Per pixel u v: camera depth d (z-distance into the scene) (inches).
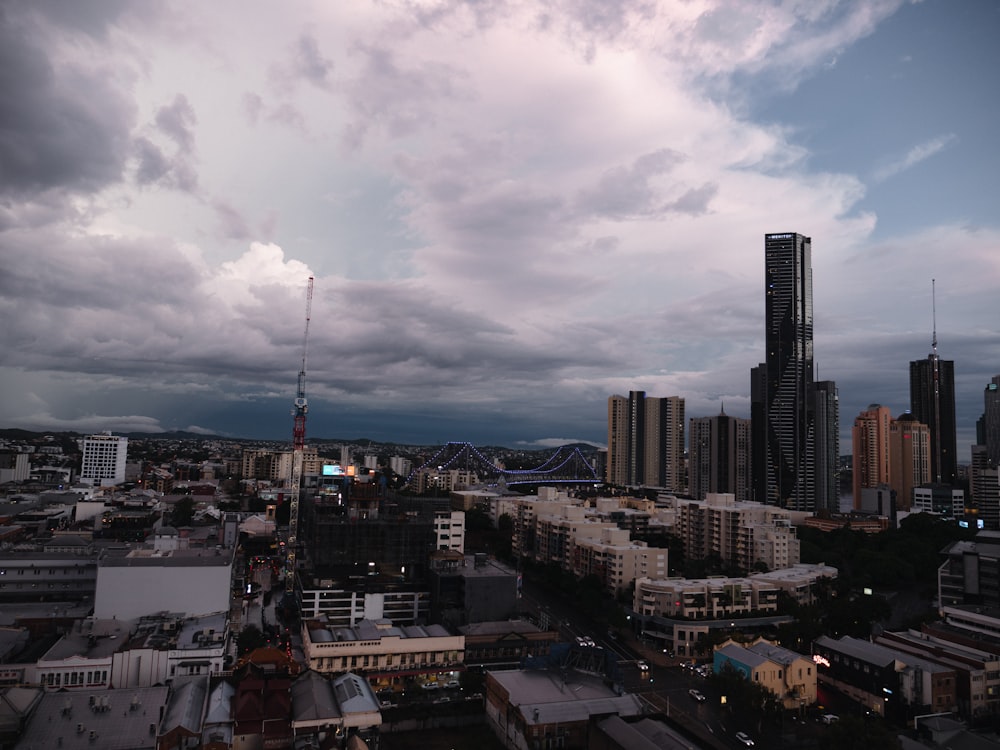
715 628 7544.3
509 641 6781.5
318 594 7662.4
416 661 6378.0
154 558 6963.6
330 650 6127.0
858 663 6043.3
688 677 6614.2
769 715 5541.3
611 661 5536.4
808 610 7421.3
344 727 4808.1
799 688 5748.0
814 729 5383.9
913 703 5531.5
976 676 5639.8
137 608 6673.2
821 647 6471.5
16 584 7701.8
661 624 7642.7
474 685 5964.6
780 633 7111.2
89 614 6889.8
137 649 5492.1
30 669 5280.5
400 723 5315.0
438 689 6087.6
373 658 6254.9
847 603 7854.3
